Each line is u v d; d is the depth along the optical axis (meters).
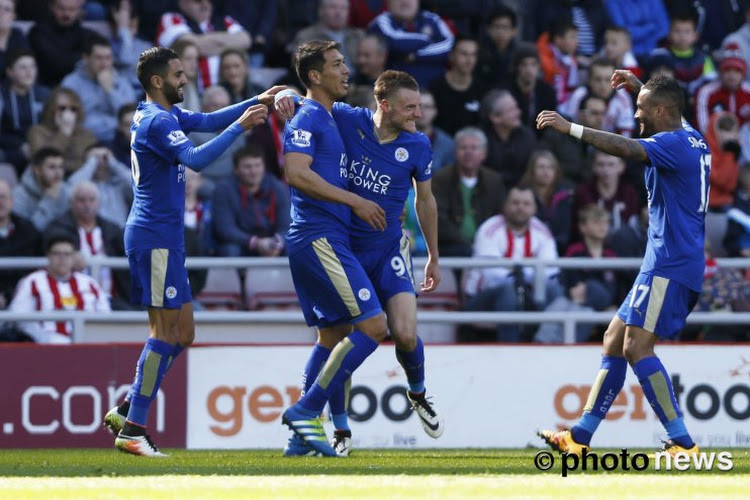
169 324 27.92
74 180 41.00
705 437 35.84
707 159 25.95
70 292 37.34
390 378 35.38
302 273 26.62
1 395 35.16
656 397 25.84
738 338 39.88
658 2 51.16
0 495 19.64
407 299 27.55
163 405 35.19
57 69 44.97
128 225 27.70
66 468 25.42
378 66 45.28
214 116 29.12
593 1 51.00
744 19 53.16
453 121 45.25
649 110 26.16
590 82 46.56
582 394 36.03
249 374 35.41
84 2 48.22
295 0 51.03
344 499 18.73
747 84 48.66
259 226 40.38
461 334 39.44
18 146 43.12
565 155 45.03
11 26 45.03
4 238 39.19
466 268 38.47
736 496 19.28
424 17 47.47
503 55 46.59
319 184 25.80
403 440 35.38
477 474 23.25
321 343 28.42
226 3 48.78
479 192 41.75
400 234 27.84
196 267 37.00
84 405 35.28
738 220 43.59
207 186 42.28
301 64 26.75
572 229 42.69
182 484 21.08
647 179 26.03
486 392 35.84
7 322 37.03
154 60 27.62
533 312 37.47
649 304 25.70
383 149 27.30
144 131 27.06
